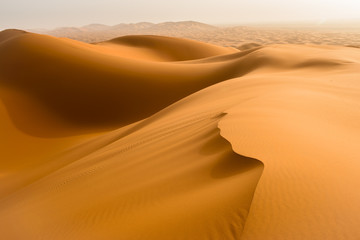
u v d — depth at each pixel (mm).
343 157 6883
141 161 10398
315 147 7438
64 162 20078
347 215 4398
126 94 38656
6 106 33531
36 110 34875
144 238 4887
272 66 41625
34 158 25391
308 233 4055
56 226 7184
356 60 41094
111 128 33406
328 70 34281
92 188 9406
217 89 23078
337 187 5207
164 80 41688
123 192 7805
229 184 5805
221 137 8656
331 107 13219
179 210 5457
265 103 12977
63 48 46750
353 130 10352
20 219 8820
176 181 7141
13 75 40031
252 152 6930
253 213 4527
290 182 5297
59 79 39469
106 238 5496
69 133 31734
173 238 4574
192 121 14141
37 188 13195
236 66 45406
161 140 12688
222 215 4668
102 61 44531
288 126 9258
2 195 17438
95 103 37219
